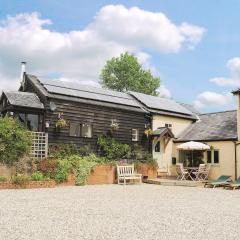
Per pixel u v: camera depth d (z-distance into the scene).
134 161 25.94
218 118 30.81
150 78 56.19
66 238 8.13
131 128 27.98
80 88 27.48
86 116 25.48
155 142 29.23
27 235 8.37
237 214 11.95
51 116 23.66
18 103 22.83
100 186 21.73
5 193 16.84
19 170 20.19
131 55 55.75
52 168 20.95
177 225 9.89
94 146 25.75
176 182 23.89
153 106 29.70
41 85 25.52
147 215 11.48
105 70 56.09
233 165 25.86
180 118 31.44
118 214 11.57
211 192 19.47
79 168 22.05
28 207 12.71
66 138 24.25
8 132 19.92
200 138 28.25
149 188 21.23
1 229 8.99
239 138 25.67
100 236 8.38
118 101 27.95
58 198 15.45
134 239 8.14
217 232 9.06
